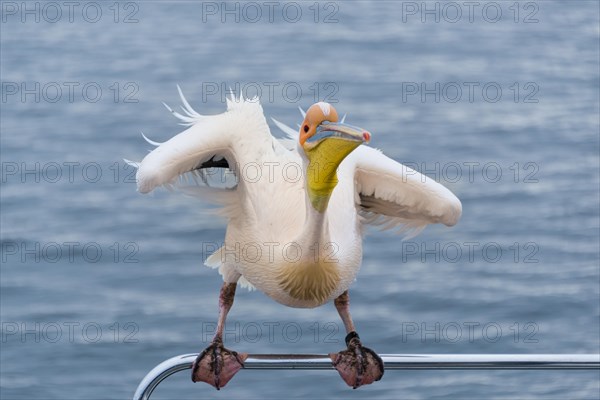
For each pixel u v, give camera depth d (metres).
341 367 6.50
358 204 7.23
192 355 5.93
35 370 14.93
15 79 31.70
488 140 25.52
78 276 17.98
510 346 15.55
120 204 21.23
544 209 20.94
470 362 5.46
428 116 27.34
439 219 7.16
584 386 13.84
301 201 6.57
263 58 33.94
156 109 28.45
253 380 13.76
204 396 13.68
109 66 33.22
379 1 43.28
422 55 33.81
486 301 16.81
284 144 7.03
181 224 19.88
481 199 21.47
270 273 6.47
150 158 6.62
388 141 25.58
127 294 17.25
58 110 28.25
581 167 23.55
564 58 32.72
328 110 5.97
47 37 36.88
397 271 17.80
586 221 20.33
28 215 20.81
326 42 35.81
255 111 6.88
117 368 15.04
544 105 28.11
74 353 15.28
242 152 6.72
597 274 17.72
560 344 15.63
